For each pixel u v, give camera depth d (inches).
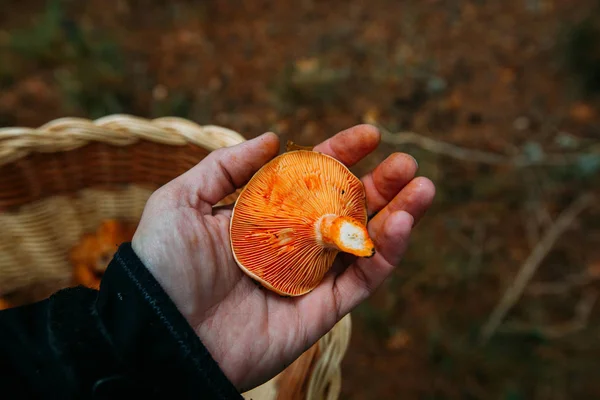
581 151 19.8
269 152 10.9
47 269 14.5
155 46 22.2
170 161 14.0
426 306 17.8
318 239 10.1
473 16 23.3
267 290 10.6
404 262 18.1
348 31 22.7
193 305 9.6
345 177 10.7
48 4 23.3
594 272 18.3
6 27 22.4
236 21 23.1
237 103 20.8
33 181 13.5
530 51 22.4
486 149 20.1
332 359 11.4
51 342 8.8
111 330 8.8
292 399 11.8
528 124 20.7
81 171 14.1
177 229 9.6
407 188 10.9
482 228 19.0
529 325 17.5
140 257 9.4
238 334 10.0
